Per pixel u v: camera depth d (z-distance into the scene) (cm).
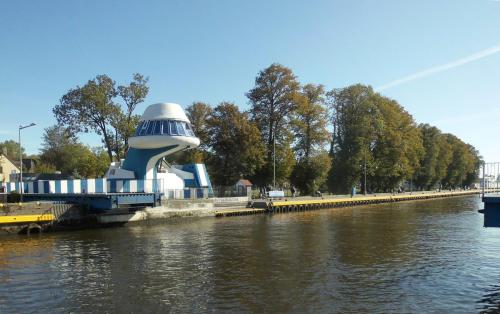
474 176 14350
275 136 6744
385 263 2130
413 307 1448
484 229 3559
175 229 3531
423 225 3859
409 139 8906
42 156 10638
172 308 1432
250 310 1412
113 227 3678
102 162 7894
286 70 6662
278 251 2452
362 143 7681
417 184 11106
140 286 1697
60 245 2692
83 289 1658
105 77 6334
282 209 5516
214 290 1636
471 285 1720
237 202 5378
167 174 4756
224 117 6406
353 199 6956
